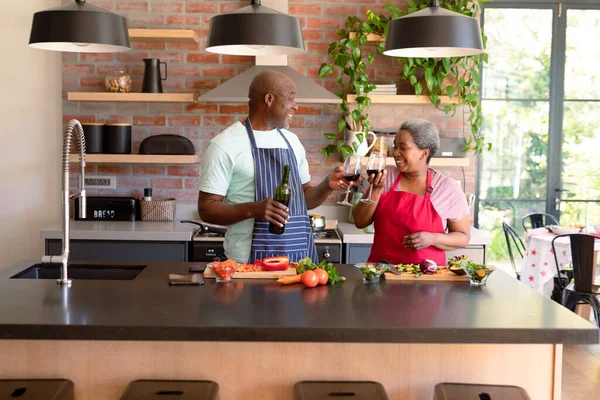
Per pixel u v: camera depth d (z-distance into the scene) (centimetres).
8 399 221
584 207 627
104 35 273
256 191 316
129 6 518
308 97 473
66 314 229
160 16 519
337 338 219
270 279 286
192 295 257
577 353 482
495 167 625
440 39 271
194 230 470
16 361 240
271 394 244
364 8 523
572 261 482
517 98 620
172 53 522
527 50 616
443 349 245
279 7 509
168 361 242
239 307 240
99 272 316
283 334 218
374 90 504
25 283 274
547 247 512
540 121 621
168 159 497
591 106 621
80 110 523
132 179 528
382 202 330
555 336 221
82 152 283
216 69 523
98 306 239
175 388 232
